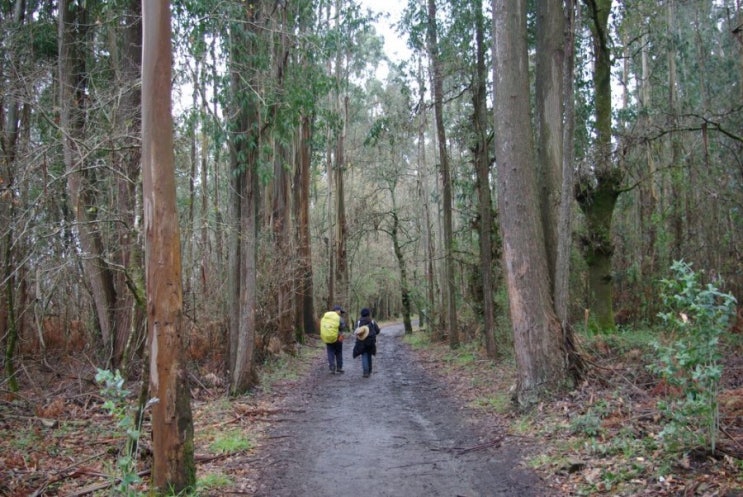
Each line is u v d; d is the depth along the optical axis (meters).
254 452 7.01
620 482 4.95
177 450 5.18
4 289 10.16
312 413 9.48
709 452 5.00
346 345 24.47
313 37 11.84
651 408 6.74
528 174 8.58
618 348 10.65
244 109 10.73
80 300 14.59
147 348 5.77
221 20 9.92
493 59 8.77
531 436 7.02
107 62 12.99
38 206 8.73
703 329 4.95
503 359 14.07
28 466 6.21
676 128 13.13
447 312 22.59
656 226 17.17
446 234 18.59
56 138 9.26
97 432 7.81
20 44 11.21
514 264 8.56
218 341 13.38
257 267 14.60
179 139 10.45
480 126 14.97
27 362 11.59
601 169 13.61
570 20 8.79
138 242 6.80
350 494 5.44
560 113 10.04
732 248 16.00
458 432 7.81
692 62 21.19
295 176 23.22
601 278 13.74
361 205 31.02
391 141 17.75
